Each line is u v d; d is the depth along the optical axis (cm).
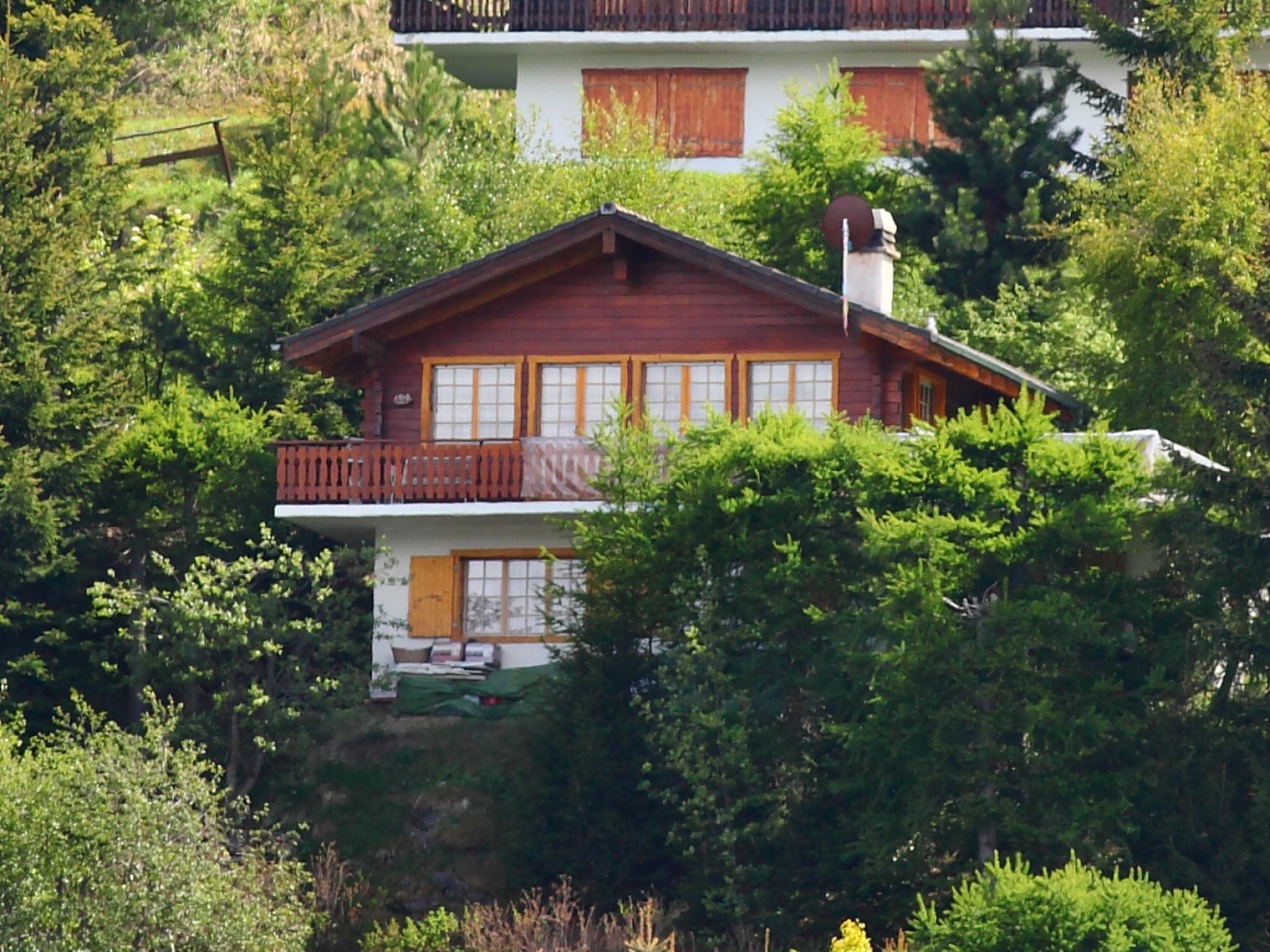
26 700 12712
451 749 12212
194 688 12188
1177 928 8681
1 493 12875
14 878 9431
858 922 10356
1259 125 14300
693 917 10519
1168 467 10750
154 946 9519
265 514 13612
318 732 12281
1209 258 13550
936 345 12588
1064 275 15575
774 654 11019
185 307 15325
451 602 13025
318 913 10456
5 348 13350
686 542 11244
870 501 10906
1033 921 8644
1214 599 10544
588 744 10938
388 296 13000
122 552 13750
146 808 9775
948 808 10244
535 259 13012
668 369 13088
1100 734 10125
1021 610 10275
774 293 12838
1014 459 10838
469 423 13212
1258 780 10075
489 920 10350
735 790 10769
